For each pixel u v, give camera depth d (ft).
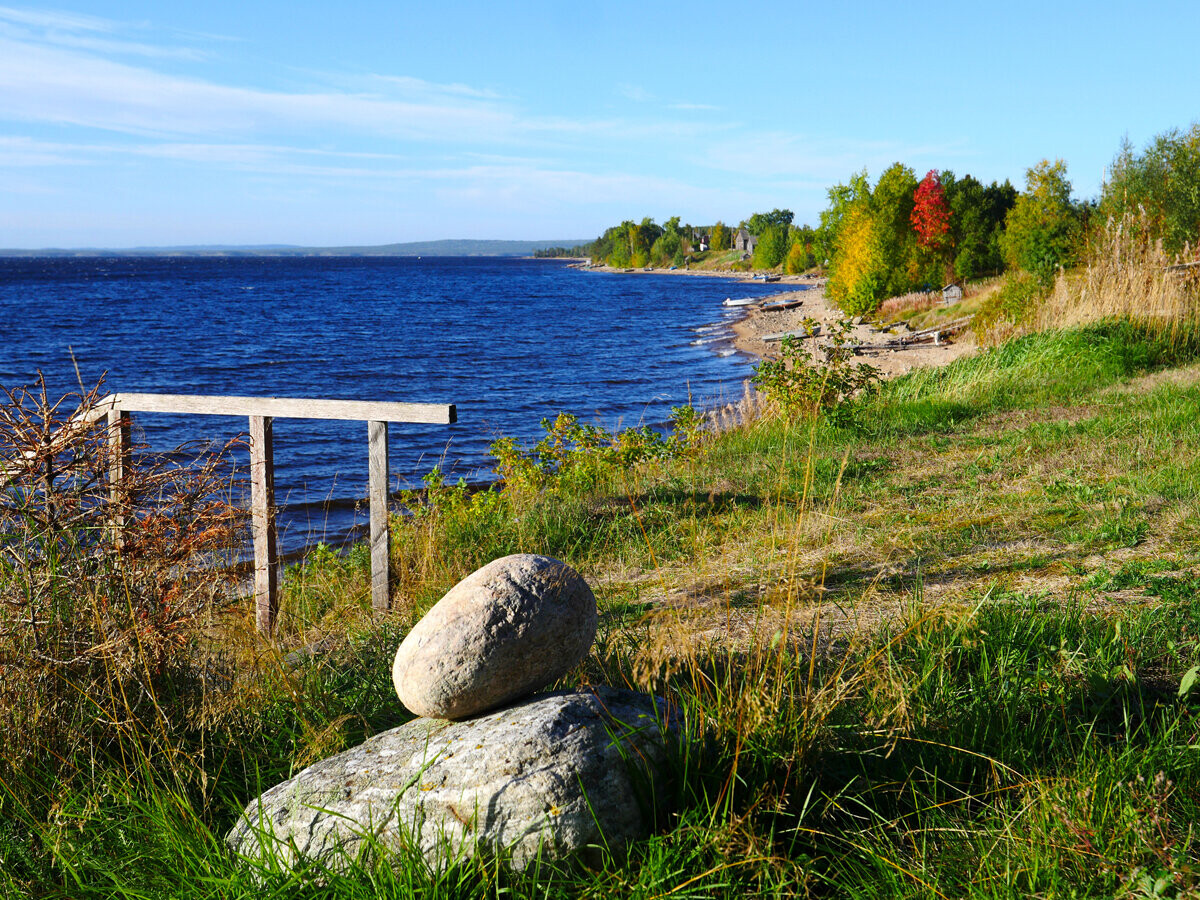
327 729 11.88
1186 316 44.60
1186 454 23.99
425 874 8.30
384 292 323.98
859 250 151.02
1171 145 79.71
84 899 9.35
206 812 10.62
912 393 42.52
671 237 605.31
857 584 17.06
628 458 31.68
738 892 8.11
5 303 236.43
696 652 12.89
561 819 8.47
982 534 19.47
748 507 24.71
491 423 72.18
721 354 125.39
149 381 98.99
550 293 322.34
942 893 7.93
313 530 38.45
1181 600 13.96
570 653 10.45
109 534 12.74
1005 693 11.09
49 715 11.49
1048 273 73.97
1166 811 8.39
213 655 13.73
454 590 10.53
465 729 9.75
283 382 99.76
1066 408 34.86
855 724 10.37
